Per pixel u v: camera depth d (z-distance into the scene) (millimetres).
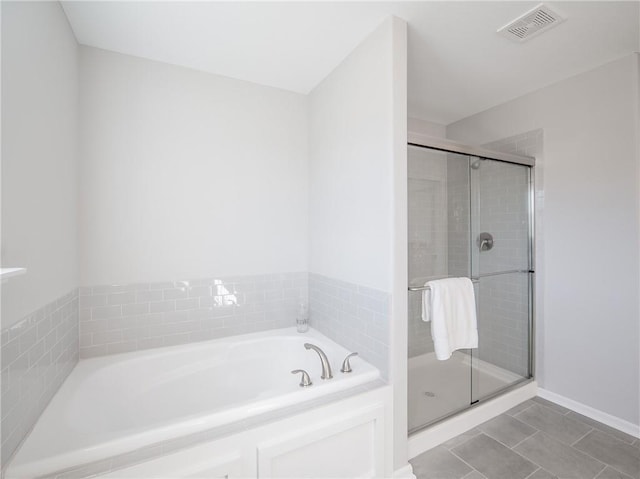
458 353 2129
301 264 2496
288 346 2203
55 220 1427
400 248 1599
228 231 2230
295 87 2391
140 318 1968
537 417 2176
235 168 2248
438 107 2789
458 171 2117
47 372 1350
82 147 1803
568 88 2256
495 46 1870
